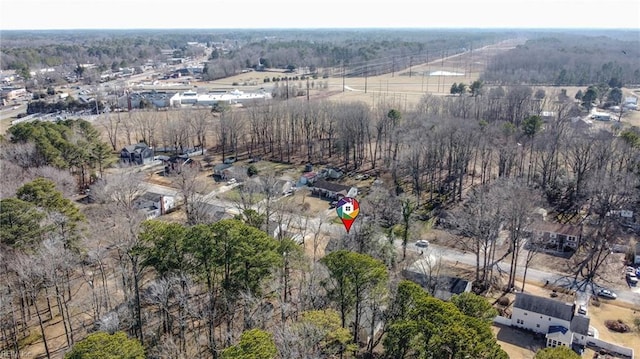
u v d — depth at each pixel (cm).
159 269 4659
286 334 3759
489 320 4331
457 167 9488
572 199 8694
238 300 4681
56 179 7538
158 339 4744
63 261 4891
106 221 6612
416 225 7406
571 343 4906
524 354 4869
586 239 7288
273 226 7000
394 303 4325
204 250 4534
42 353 4694
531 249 6862
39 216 5375
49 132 8769
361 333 4819
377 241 6069
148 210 7994
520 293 5434
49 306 5222
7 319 4938
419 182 9562
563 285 6169
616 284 6191
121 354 3278
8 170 7319
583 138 9106
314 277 4709
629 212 7800
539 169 9750
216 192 9225
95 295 5112
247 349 3312
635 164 8188
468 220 6544
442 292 5494
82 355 3219
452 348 3478
